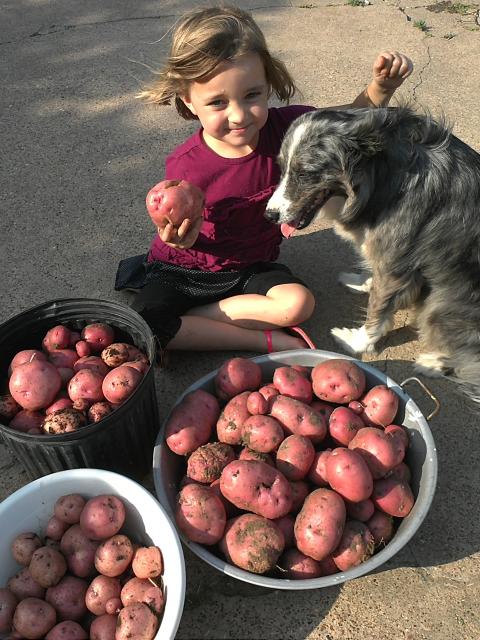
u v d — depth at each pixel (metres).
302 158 0.78
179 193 0.73
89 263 1.03
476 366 0.83
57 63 1.56
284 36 1.64
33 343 0.77
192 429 0.69
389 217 0.80
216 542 0.63
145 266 0.92
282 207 0.82
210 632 0.64
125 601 0.59
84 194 1.16
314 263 1.04
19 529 0.65
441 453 0.78
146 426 0.71
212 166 0.84
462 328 0.83
